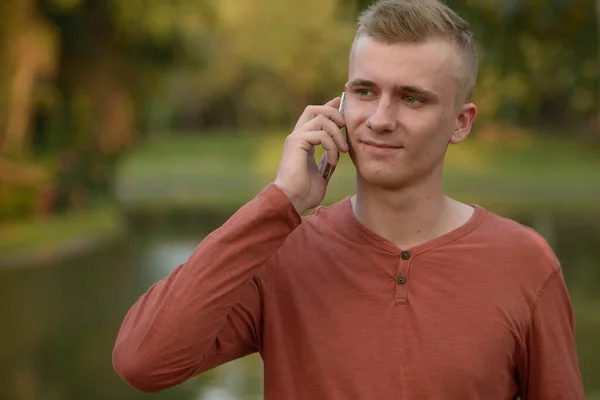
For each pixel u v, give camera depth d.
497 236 2.25
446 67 2.16
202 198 32.16
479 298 2.18
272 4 64.75
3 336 10.91
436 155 2.21
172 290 2.14
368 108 2.20
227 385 8.19
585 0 8.68
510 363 2.21
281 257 2.30
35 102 25.52
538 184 35.28
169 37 28.91
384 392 2.14
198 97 92.81
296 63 68.88
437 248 2.22
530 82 9.06
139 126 36.72
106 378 8.69
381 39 2.16
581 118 62.62
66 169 26.19
